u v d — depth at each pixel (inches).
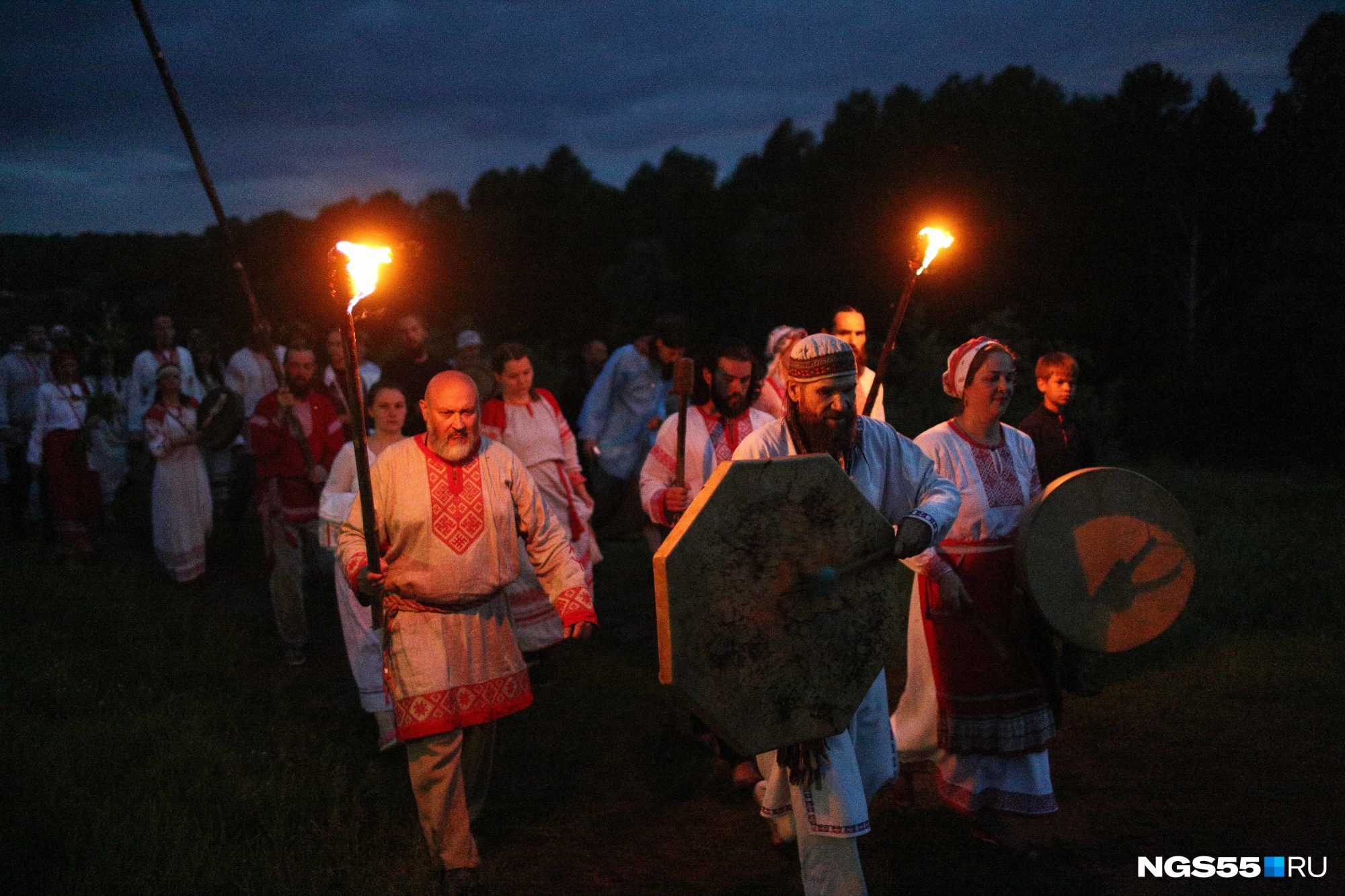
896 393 569.6
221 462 417.7
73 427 343.6
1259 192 984.3
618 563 360.2
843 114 2020.2
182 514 328.2
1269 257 960.3
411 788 182.7
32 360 402.6
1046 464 215.0
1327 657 221.1
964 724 151.4
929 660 159.8
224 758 185.8
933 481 134.1
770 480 111.7
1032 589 146.1
